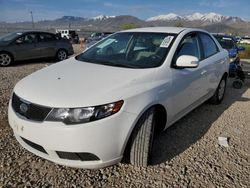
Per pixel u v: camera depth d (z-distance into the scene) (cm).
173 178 281
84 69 320
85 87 265
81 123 239
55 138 241
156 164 304
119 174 284
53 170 288
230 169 303
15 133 280
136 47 367
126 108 258
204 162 314
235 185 275
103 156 253
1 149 324
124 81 279
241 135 395
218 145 358
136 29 421
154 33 388
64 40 1206
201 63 415
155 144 352
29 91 271
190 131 400
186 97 369
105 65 334
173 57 341
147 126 280
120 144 259
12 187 258
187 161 314
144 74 299
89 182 271
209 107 522
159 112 320
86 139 240
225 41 882
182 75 347
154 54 344
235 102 567
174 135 383
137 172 288
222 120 453
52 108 243
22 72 852
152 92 287
